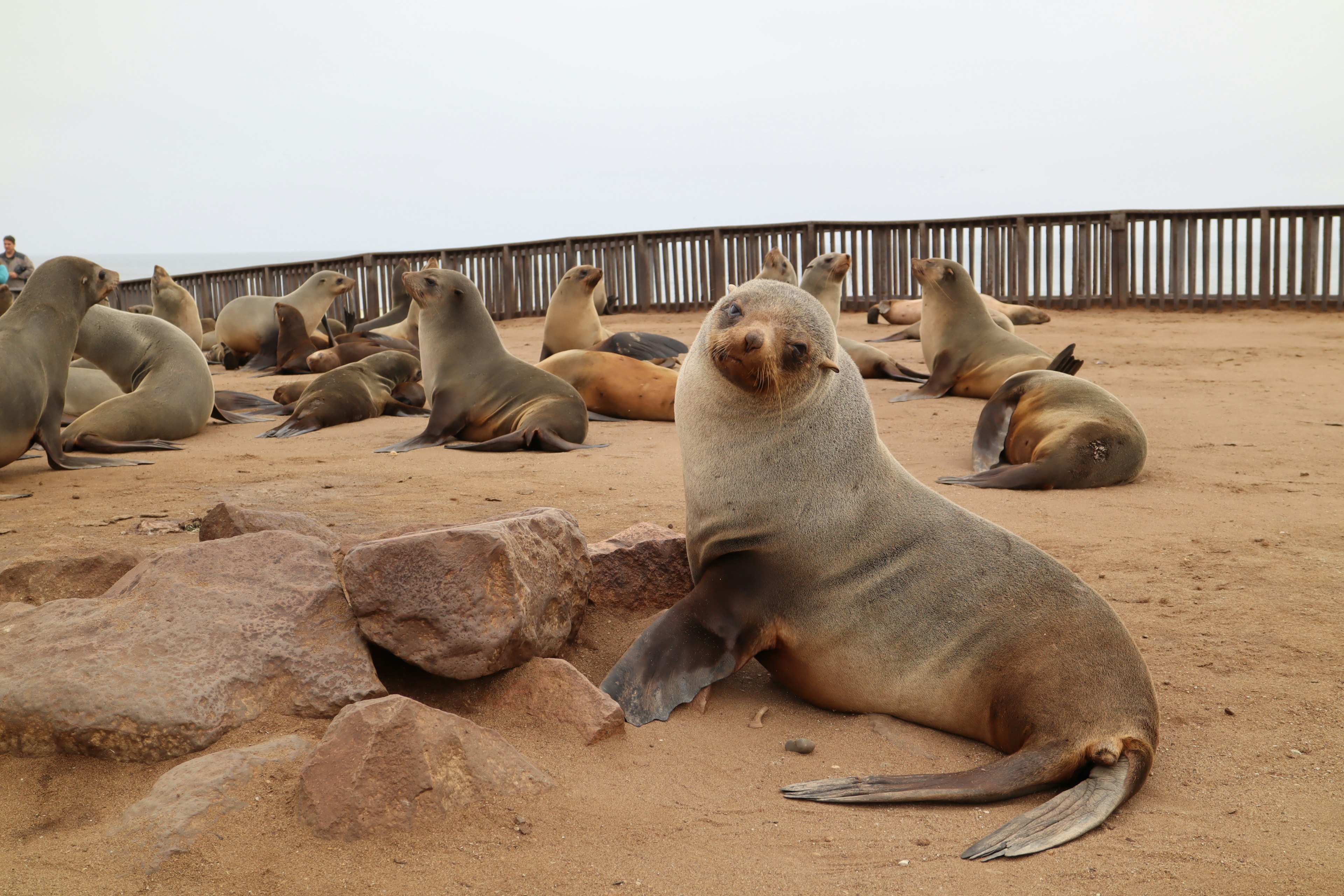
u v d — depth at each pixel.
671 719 3.51
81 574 3.92
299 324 16.58
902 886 2.52
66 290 8.23
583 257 24.67
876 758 3.36
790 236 23.48
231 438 9.94
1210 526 5.97
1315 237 21.11
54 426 8.02
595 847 2.64
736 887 2.50
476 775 2.77
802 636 3.73
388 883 2.41
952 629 3.54
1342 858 2.63
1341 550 5.44
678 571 4.52
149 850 2.47
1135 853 2.68
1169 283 22.30
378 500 6.52
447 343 9.45
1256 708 3.59
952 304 11.63
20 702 2.96
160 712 2.94
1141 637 4.25
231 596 3.37
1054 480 6.96
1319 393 11.43
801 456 3.75
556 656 3.78
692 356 4.08
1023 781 3.03
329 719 3.17
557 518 3.79
